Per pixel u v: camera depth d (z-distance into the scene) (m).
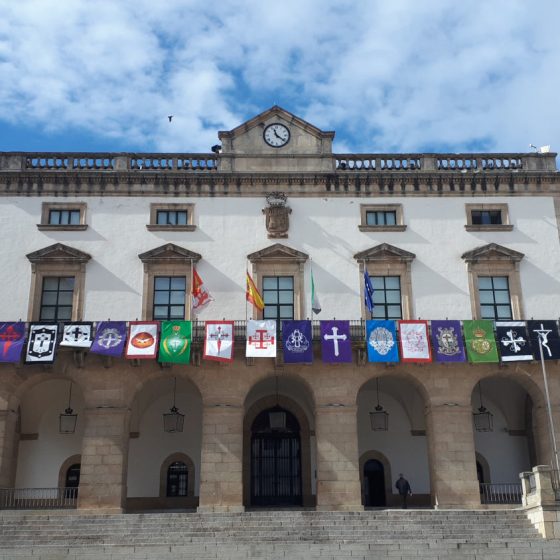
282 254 37.94
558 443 35.03
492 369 36.19
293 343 35.16
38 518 31.00
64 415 37.84
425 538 28.97
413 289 37.84
